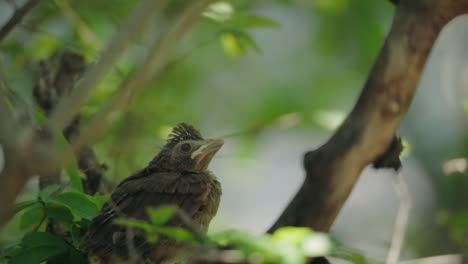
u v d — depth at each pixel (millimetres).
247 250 5797
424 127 22203
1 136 5004
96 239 8367
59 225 9211
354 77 20047
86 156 10539
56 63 11750
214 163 19672
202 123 18938
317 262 7066
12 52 12656
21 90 12078
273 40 20781
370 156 6707
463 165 10258
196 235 6246
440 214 10234
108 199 8742
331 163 6684
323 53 20250
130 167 11984
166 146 10516
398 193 8070
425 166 21812
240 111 19656
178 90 17625
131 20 5168
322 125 12727
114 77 11781
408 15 6695
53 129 5066
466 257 7652
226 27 10562
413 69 6637
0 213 5137
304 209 6793
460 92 22234
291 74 20578
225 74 19969
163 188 9406
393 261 7711
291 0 17750
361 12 19109
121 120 12078
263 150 19609
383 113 6629
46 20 12992
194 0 5516
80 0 13273
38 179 9570
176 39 5477
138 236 8664
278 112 19406
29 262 8031
